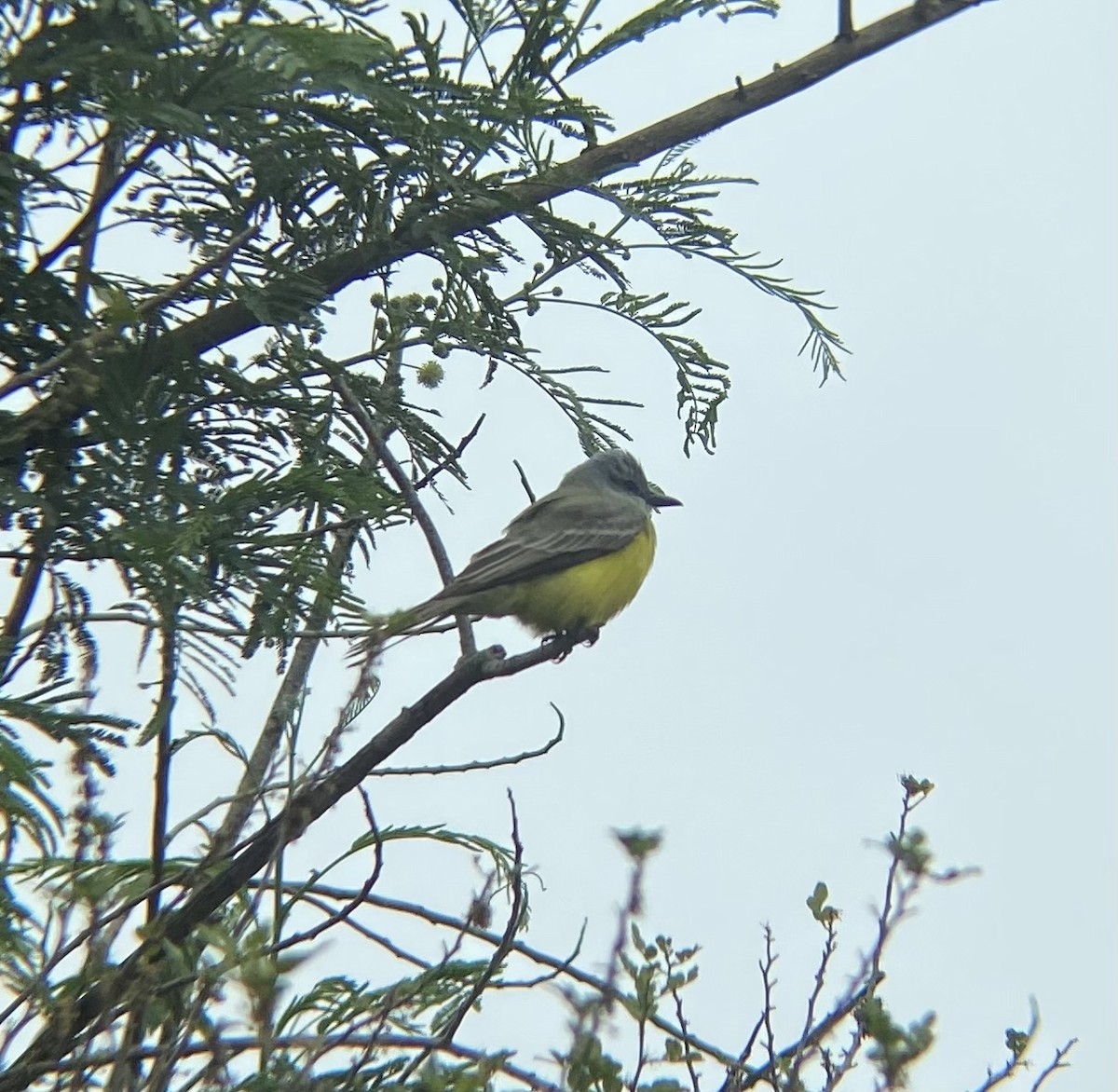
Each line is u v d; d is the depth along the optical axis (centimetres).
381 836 1091
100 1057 851
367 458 1196
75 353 1011
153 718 980
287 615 1038
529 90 1173
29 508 1023
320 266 1227
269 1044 770
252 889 1091
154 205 1189
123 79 1044
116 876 1101
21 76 1011
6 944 994
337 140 1159
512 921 884
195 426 1162
